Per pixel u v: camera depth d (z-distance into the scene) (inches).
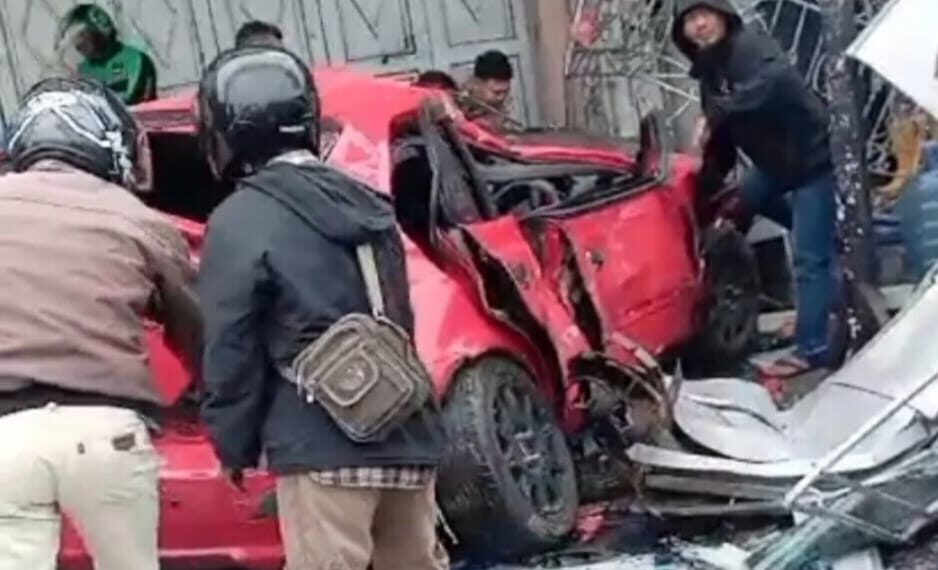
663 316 274.7
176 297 167.2
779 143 290.0
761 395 259.8
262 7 438.3
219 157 165.8
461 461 212.7
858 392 235.5
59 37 413.7
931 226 294.2
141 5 433.7
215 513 202.4
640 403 235.3
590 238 255.0
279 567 204.4
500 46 441.7
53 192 164.4
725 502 224.8
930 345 233.8
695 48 295.1
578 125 416.2
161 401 175.5
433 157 231.1
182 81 437.7
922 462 215.5
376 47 441.4
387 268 162.6
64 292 159.0
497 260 223.1
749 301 305.6
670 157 287.4
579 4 407.5
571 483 226.7
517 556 221.6
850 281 274.8
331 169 164.2
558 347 227.8
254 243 157.2
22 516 155.8
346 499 157.9
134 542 159.9
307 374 155.9
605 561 219.9
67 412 156.4
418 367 159.5
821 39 332.8
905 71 216.1
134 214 165.9
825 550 209.6
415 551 166.6
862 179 272.1
